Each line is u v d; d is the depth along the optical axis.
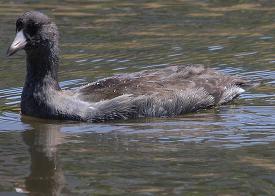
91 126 14.96
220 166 12.48
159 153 13.21
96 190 11.59
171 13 23.31
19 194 11.56
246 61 18.64
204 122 15.05
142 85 15.82
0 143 13.98
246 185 11.69
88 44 20.47
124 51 19.77
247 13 23.14
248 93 16.70
